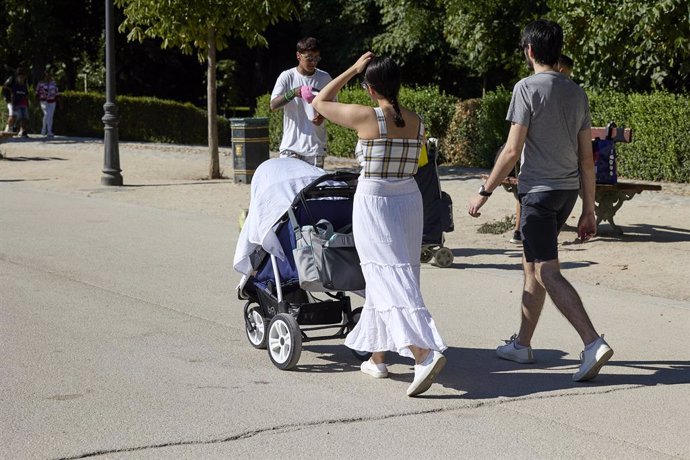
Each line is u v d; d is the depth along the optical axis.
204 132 35.75
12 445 5.15
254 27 19.38
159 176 20.89
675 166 18.52
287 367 6.68
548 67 6.50
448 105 23.59
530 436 5.39
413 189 6.26
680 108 18.30
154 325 7.95
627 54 19.53
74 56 41.28
